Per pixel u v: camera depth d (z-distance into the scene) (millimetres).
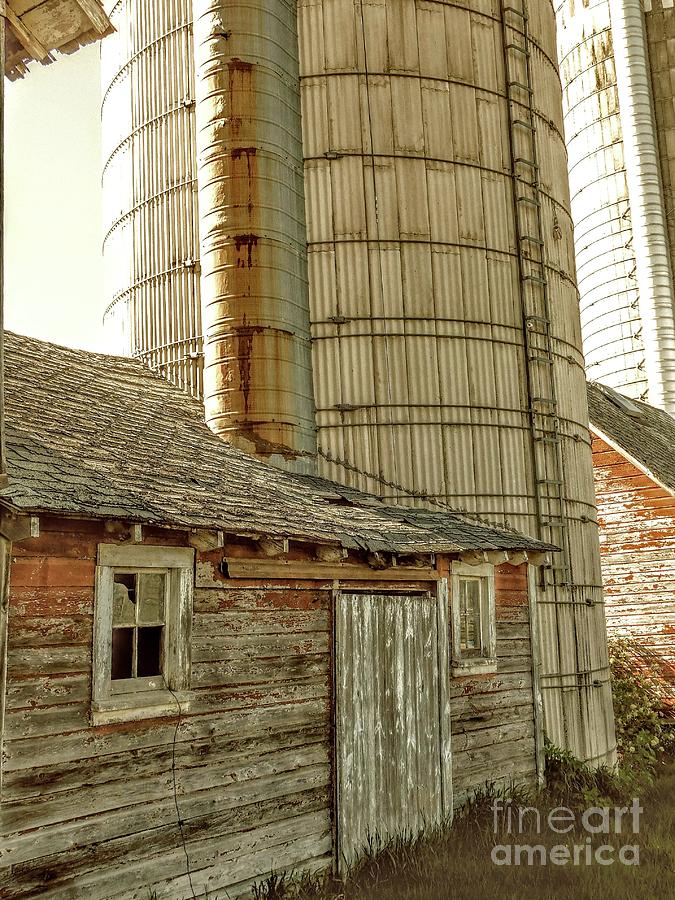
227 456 10883
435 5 14352
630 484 21188
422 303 13469
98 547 6809
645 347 31453
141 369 13836
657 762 16219
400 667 9695
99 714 6555
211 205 12945
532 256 14812
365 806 8891
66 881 6184
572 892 7867
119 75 15859
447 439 13266
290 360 12570
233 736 7715
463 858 8695
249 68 12992
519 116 15031
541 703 12031
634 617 20766
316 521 8906
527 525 13789
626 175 32469
